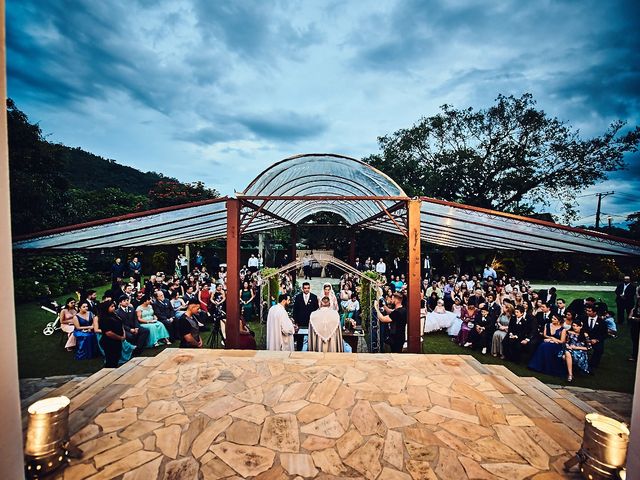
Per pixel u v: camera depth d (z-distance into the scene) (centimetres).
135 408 401
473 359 575
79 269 1933
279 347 655
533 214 2672
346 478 292
